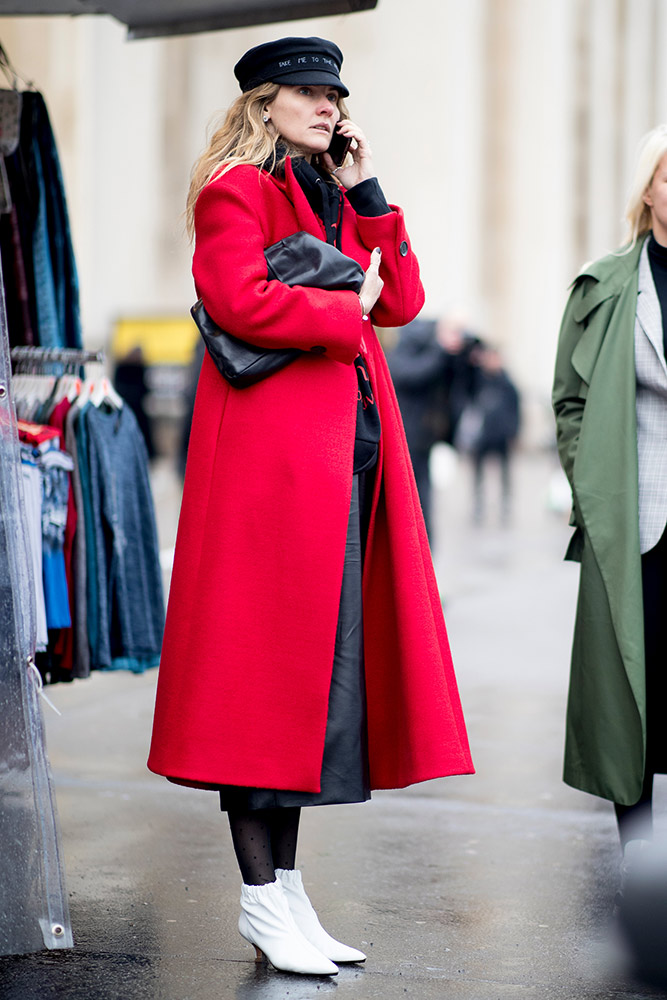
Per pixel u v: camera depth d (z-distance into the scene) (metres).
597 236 73.44
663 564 6.09
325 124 5.13
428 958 5.13
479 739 9.26
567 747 6.26
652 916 5.32
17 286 7.34
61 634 6.82
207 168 5.18
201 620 4.89
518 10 70.88
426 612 5.02
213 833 6.92
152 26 8.36
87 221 62.78
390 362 15.52
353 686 4.97
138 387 28.38
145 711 10.23
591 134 73.56
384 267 5.21
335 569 4.86
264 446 4.90
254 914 4.97
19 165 7.29
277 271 4.90
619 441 6.09
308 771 4.82
